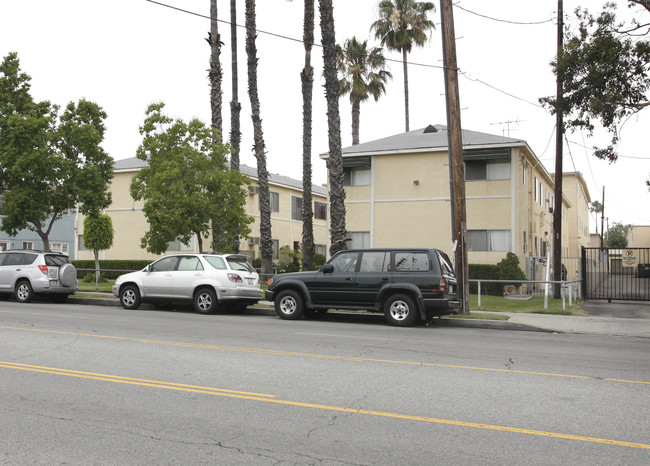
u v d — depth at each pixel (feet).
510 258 77.15
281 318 50.31
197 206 65.31
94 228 91.30
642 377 26.09
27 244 124.06
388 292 46.78
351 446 16.33
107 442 16.60
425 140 91.09
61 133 66.23
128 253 104.06
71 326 40.81
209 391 22.48
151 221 66.23
